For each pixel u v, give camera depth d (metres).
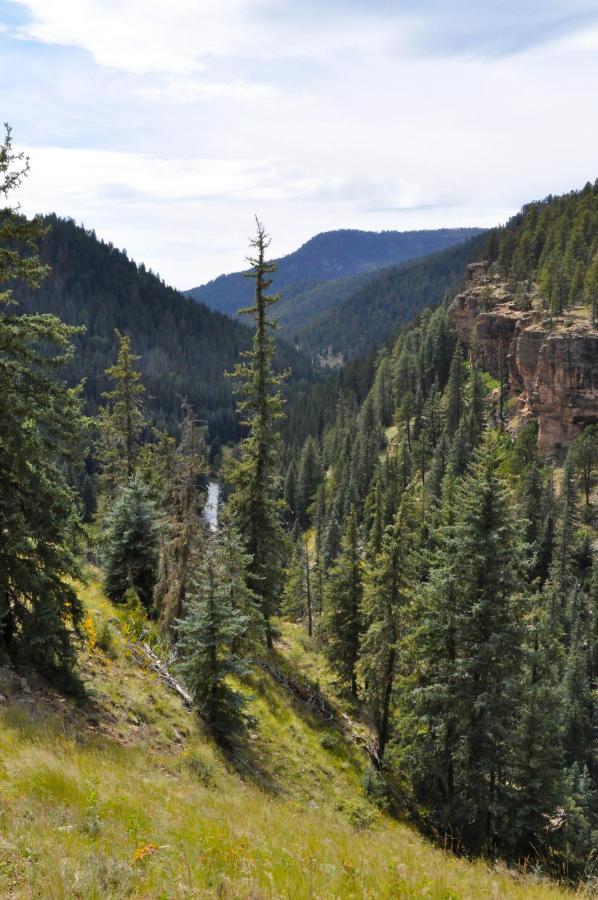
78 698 15.43
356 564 33.06
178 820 9.55
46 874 6.21
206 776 14.78
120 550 26.89
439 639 20.84
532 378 91.50
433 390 113.19
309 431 164.88
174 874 7.05
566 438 83.75
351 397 157.75
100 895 6.03
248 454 29.95
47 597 14.59
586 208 127.56
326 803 19.81
